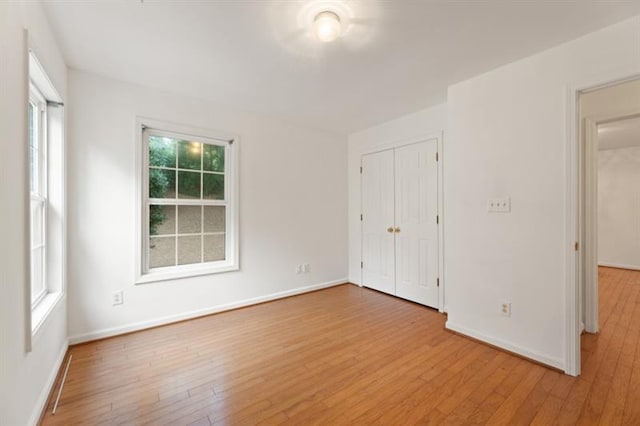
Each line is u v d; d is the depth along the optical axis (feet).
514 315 7.47
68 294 7.84
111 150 8.50
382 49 6.88
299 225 13.01
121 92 8.66
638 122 12.97
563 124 6.63
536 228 7.07
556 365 6.70
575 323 6.46
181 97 9.74
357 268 14.47
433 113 10.84
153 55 7.23
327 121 12.59
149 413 5.32
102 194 8.36
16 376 4.25
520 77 7.34
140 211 8.98
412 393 5.90
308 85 8.95
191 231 10.28
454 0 5.24
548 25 5.98
